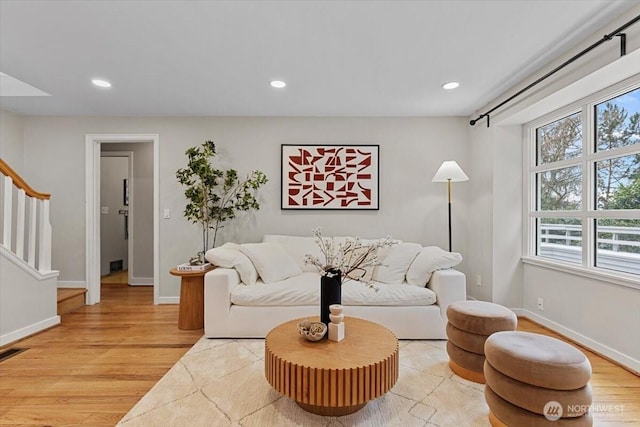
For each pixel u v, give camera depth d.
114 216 5.84
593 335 2.53
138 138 3.93
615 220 2.46
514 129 3.40
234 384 2.07
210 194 3.75
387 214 3.91
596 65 2.13
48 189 3.98
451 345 2.24
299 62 2.54
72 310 3.68
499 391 1.58
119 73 2.73
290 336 1.94
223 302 2.79
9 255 2.77
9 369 2.29
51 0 1.78
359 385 1.58
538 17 1.96
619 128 2.41
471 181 3.85
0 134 3.69
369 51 2.37
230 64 2.57
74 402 1.89
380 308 2.75
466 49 2.34
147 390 2.01
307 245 3.56
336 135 3.91
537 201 3.31
